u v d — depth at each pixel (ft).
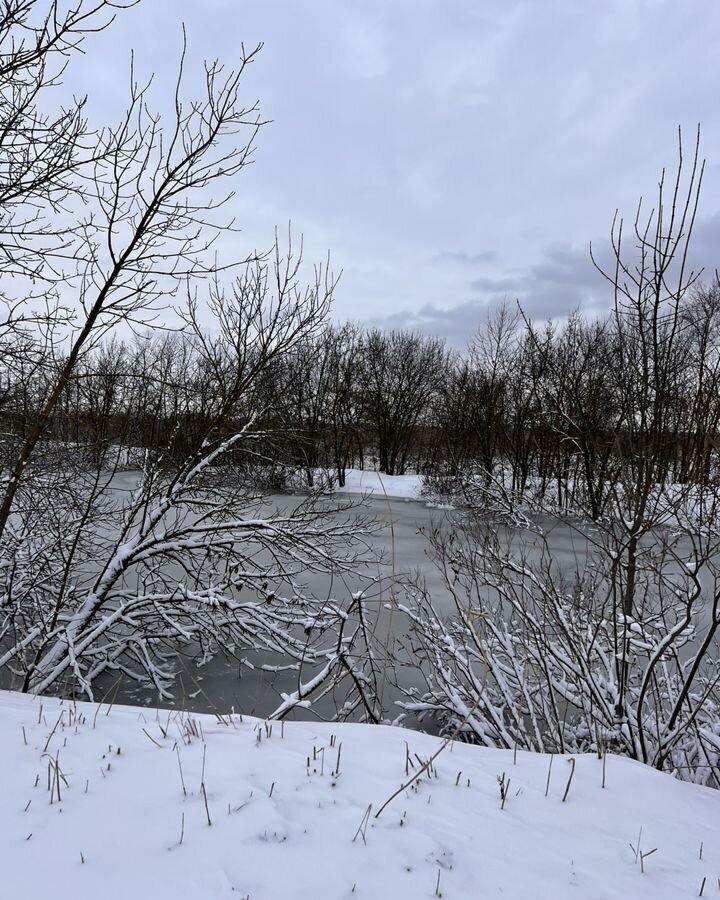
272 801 7.64
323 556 23.90
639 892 6.59
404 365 122.52
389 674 24.45
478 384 89.71
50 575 23.30
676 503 12.96
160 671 23.95
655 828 8.15
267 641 22.94
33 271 17.46
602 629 16.70
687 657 22.38
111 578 21.04
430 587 32.40
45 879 5.97
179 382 22.16
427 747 10.31
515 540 36.73
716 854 7.61
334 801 7.86
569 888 6.52
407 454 129.70
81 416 21.06
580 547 35.65
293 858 6.50
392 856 6.72
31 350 18.80
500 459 69.00
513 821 7.89
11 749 8.89
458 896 6.17
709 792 9.92
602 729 14.87
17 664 24.16
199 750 9.24
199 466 23.21
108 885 5.91
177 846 6.59
